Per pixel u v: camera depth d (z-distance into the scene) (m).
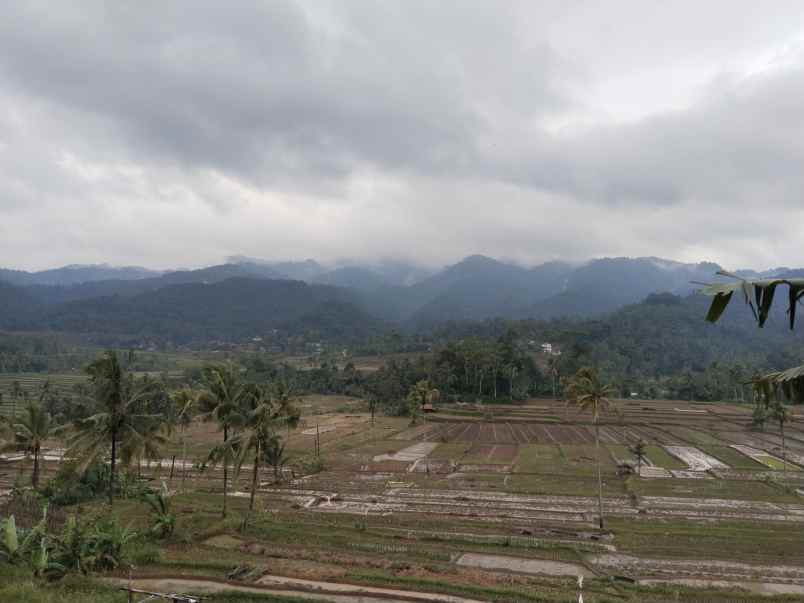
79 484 53.56
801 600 31.05
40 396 125.94
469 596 29.19
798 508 54.19
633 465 75.12
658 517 50.47
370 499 57.22
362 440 97.06
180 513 47.00
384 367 180.12
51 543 29.70
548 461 78.88
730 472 70.94
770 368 192.12
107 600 24.41
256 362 178.38
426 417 124.50
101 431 38.78
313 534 41.88
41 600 23.20
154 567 31.89
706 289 8.90
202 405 45.22
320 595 28.59
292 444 93.62
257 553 36.19
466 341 171.88
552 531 44.97
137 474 68.06
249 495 58.62
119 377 39.28
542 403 145.75
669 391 168.75
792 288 8.58
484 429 110.56
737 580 34.56
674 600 30.36
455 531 44.69
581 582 32.31
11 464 73.81
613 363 198.12
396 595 28.62
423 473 71.94
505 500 57.22
